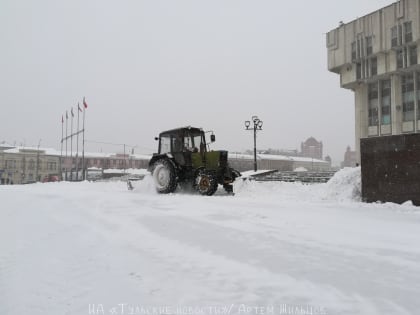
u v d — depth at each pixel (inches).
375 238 179.2
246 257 148.0
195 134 497.7
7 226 238.7
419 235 185.6
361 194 342.6
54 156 2524.6
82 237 192.5
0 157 2391.7
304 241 173.5
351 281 119.6
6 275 137.9
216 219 235.9
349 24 1285.7
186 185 495.2
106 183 749.3
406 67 1125.7
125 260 147.2
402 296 106.9
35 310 104.8
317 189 441.1
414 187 301.3
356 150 1317.7
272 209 283.6
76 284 123.3
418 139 300.5
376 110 1272.1
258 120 810.8
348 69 1312.7
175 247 165.8
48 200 381.7
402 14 1118.4
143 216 252.8
